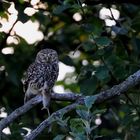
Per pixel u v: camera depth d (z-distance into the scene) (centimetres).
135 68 1184
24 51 1459
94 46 1137
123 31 1183
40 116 1344
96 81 1117
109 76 1152
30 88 1236
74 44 1505
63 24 1557
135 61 1241
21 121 1168
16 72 1365
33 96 1237
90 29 1143
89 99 857
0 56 1352
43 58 1287
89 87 1112
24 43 1469
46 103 1038
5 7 1235
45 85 1164
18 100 1404
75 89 1608
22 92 1398
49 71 1273
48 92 1044
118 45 1216
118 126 1384
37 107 1332
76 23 1428
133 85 1009
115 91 1004
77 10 1213
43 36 1495
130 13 1375
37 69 1267
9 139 1074
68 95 1041
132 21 1216
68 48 1477
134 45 1284
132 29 1245
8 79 1383
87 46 1138
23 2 1286
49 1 1330
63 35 1519
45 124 943
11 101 1404
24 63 1400
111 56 1158
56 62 1297
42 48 1469
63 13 1416
